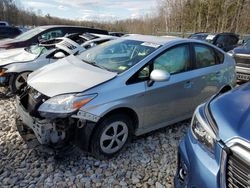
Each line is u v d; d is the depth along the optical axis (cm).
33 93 307
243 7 3334
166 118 372
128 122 327
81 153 326
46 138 286
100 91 292
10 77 531
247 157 162
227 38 1307
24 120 315
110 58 364
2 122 412
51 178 281
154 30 3903
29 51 602
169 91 356
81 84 295
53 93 288
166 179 291
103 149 307
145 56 343
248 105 206
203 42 425
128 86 313
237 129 178
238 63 734
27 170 294
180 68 379
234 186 170
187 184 211
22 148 337
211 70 419
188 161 214
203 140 204
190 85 384
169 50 366
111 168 303
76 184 274
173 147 356
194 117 231
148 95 330
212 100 237
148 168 309
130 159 323
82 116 279
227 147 175
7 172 290
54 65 370
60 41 614
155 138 378
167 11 3856
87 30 853
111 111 301
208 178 186
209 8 3488
